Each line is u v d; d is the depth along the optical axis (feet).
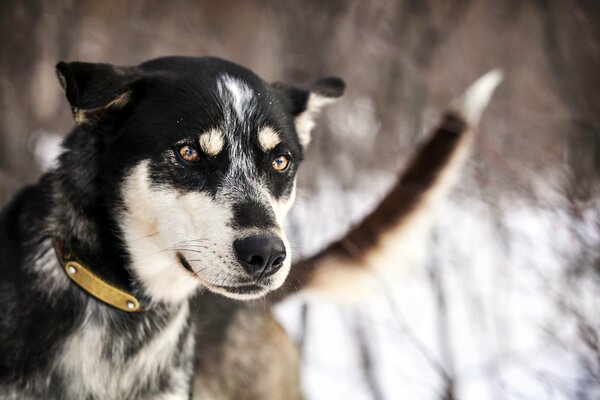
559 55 18.93
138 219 9.68
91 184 9.75
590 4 17.90
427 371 15.76
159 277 10.04
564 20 20.02
